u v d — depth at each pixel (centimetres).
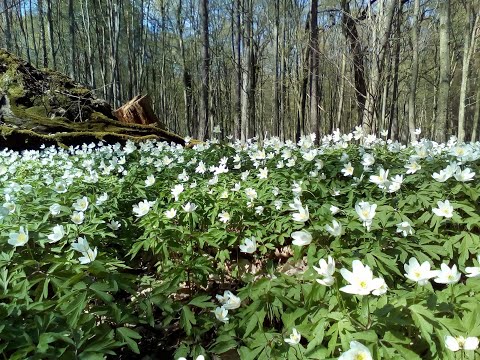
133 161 720
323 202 414
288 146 666
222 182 521
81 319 222
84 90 1326
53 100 1213
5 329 206
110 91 2820
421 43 1555
